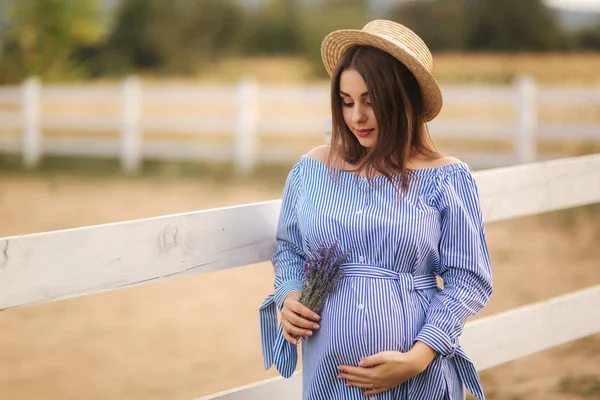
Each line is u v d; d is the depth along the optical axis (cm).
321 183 226
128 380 414
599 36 2867
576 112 1466
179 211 870
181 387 405
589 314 354
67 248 206
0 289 195
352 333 212
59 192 1016
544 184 323
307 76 2316
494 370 441
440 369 216
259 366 436
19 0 2003
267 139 1395
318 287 213
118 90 1205
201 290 591
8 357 445
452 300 213
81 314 530
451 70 2167
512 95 1025
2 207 910
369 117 217
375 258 216
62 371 425
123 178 1130
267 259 254
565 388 412
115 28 2625
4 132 1530
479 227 220
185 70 2566
